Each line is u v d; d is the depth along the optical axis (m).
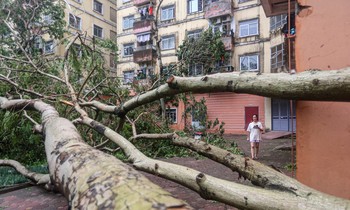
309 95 1.57
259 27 17.73
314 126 1.79
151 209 0.79
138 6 22.12
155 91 2.78
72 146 1.76
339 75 1.44
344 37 1.72
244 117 17.73
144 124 7.24
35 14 10.69
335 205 1.36
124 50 23.02
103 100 6.38
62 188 1.46
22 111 4.61
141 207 0.80
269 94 1.77
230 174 5.93
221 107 18.41
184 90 2.38
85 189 1.09
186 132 8.88
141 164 2.35
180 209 0.78
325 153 1.75
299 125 1.84
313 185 1.77
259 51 17.75
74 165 1.41
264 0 7.16
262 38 17.64
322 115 1.76
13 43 9.09
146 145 7.47
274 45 16.36
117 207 0.85
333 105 1.73
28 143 6.51
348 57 1.70
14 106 4.24
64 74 5.25
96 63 5.72
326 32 1.77
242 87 1.92
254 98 17.50
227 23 18.64
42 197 4.35
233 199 1.60
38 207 3.90
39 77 6.02
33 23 10.76
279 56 15.80
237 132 17.86
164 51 20.78
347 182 1.67
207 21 19.45
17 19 10.02
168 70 9.22
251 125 8.43
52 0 10.98
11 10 9.71
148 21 21.12
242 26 18.36
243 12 18.27
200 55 12.23
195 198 4.26
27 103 4.01
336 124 1.72
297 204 1.43
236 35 18.48
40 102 3.87
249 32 18.14
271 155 8.89
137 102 3.16
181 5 20.34
